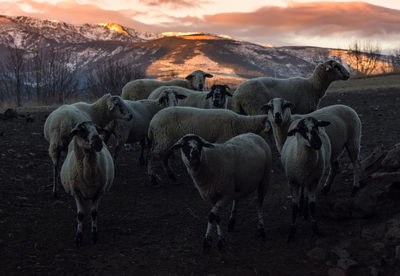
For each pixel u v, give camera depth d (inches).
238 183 257.0
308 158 251.9
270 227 284.0
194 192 354.0
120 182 374.6
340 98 820.6
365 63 1937.7
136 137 415.2
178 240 263.7
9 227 263.1
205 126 348.8
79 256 237.3
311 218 261.4
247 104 414.6
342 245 242.4
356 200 275.1
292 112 423.2
